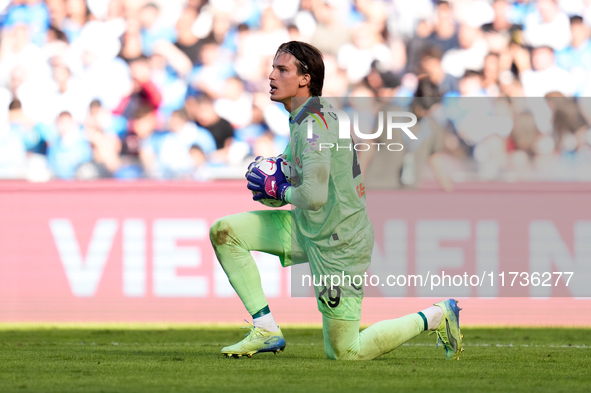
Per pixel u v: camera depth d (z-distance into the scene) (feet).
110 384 28.63
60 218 78.23
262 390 27.09
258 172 36.91
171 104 101.35
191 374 31.55
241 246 37.19
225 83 102.83
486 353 43.88
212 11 104.68
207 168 99.40
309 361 36.58
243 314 73.20
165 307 75.46
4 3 103.19
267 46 104.88
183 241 78.59
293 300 75.97
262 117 102.68
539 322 70.85
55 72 101.19
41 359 38.22
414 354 43.04
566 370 34.53
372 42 105.81
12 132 99.04
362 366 34.71
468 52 106.32
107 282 77.82
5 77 100.78
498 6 106.83
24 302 76.43
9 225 77.66
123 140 99.66
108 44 102.53
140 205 78.89
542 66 106.52
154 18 103.65
